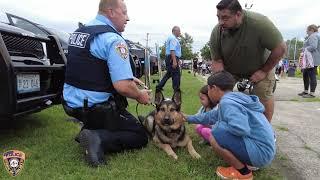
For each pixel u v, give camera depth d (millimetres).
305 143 5547
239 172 3830
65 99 4430
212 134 3840
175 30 10844
